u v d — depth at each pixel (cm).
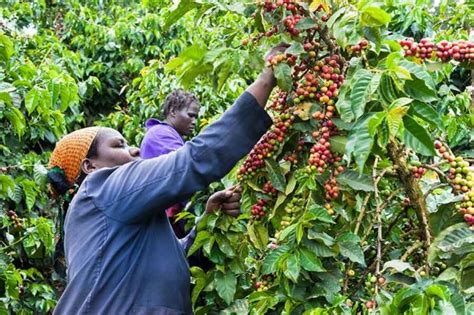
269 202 219
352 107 178
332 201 206
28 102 396
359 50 196
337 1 202
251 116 193
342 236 197
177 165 190
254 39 210
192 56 212
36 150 588
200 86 503
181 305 200
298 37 200
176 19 216
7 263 405
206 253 233
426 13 485
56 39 675
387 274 196
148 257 195
